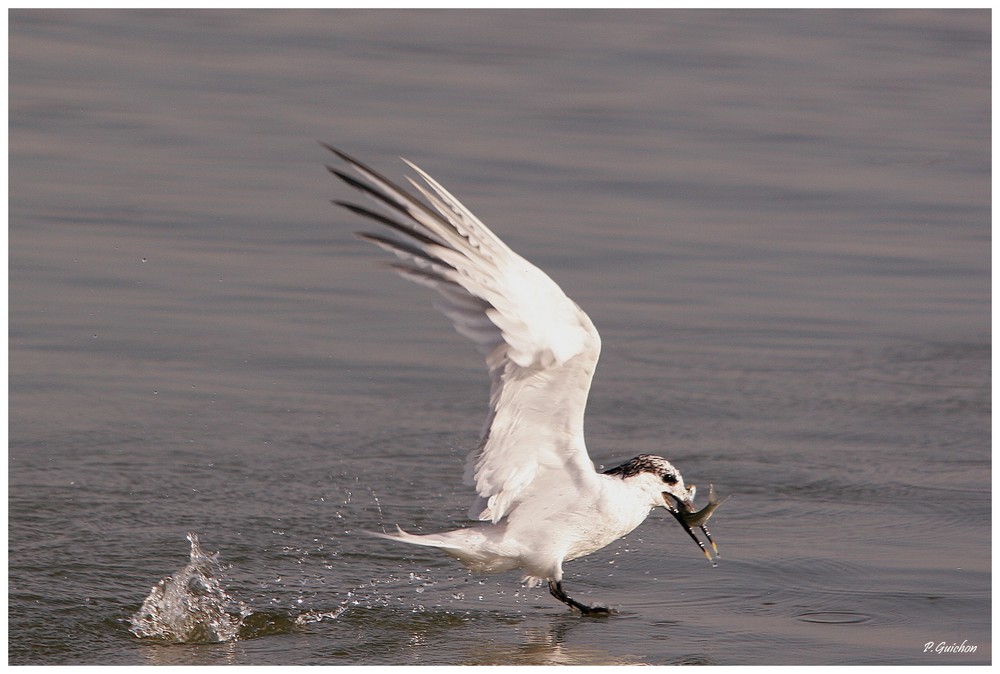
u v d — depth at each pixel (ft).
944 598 33.17
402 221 29.27
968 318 57.00
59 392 46.01
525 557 32.89
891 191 71.77
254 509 38.78
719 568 35.42
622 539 37.65
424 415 46.34
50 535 36.04
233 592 33.63
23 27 91.61
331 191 67.00
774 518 38.55
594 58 94.99
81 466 40.73
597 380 50.06
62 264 56.65
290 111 78.59
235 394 47.03
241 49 91.35
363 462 42.47
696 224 65.82
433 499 40.11
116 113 76.18
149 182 66.59
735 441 44.62
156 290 55.21
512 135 76.64
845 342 54.13
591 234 63.26
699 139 78.59
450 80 87.35
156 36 92.94
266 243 60.85
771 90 89.45
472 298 29.84
